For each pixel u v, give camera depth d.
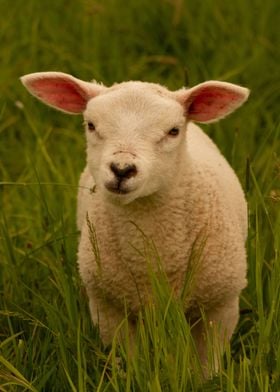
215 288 11.70
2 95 17.70
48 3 19.56
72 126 17.50
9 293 13.07
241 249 12.07
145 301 11.84
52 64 18.55
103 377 11.36
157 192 11.44
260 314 11.33
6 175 15.79
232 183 12.83
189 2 19.17
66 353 11.55
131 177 10.62
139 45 19.00
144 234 11.49
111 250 11.76
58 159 16.20
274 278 11.77
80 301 12.48
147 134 11.01
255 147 16.58
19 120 17.75
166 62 18.47
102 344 12.25
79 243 12.53
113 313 12.13
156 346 10.78
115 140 10.93
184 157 11.63
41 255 13.78
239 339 12.54
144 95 11.20
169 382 10.74
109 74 18.41
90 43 18.89
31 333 12.45
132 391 11.02
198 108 11.91
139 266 11.69
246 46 18.28
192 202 11.70
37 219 14.62
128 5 19.38
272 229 12.48
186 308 11.81
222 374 10.93
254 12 18.86
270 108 17.64
